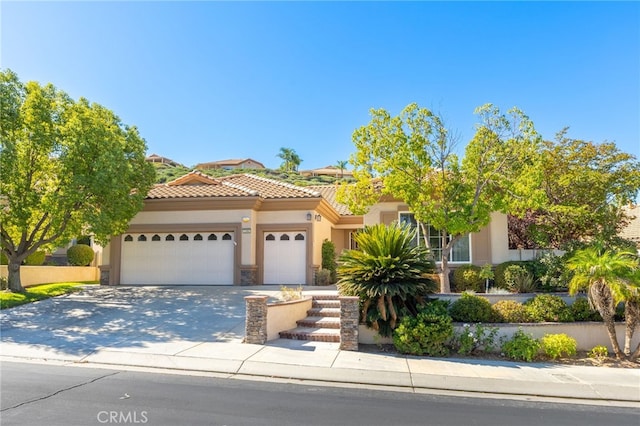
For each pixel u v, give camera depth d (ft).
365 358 32.50
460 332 35.81
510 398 25.08
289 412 21.12
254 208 64.90
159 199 64.64
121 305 49.44
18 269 56.65
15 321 42.50
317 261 67.87
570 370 31.12
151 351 32.76
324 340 37.29
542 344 34.76
